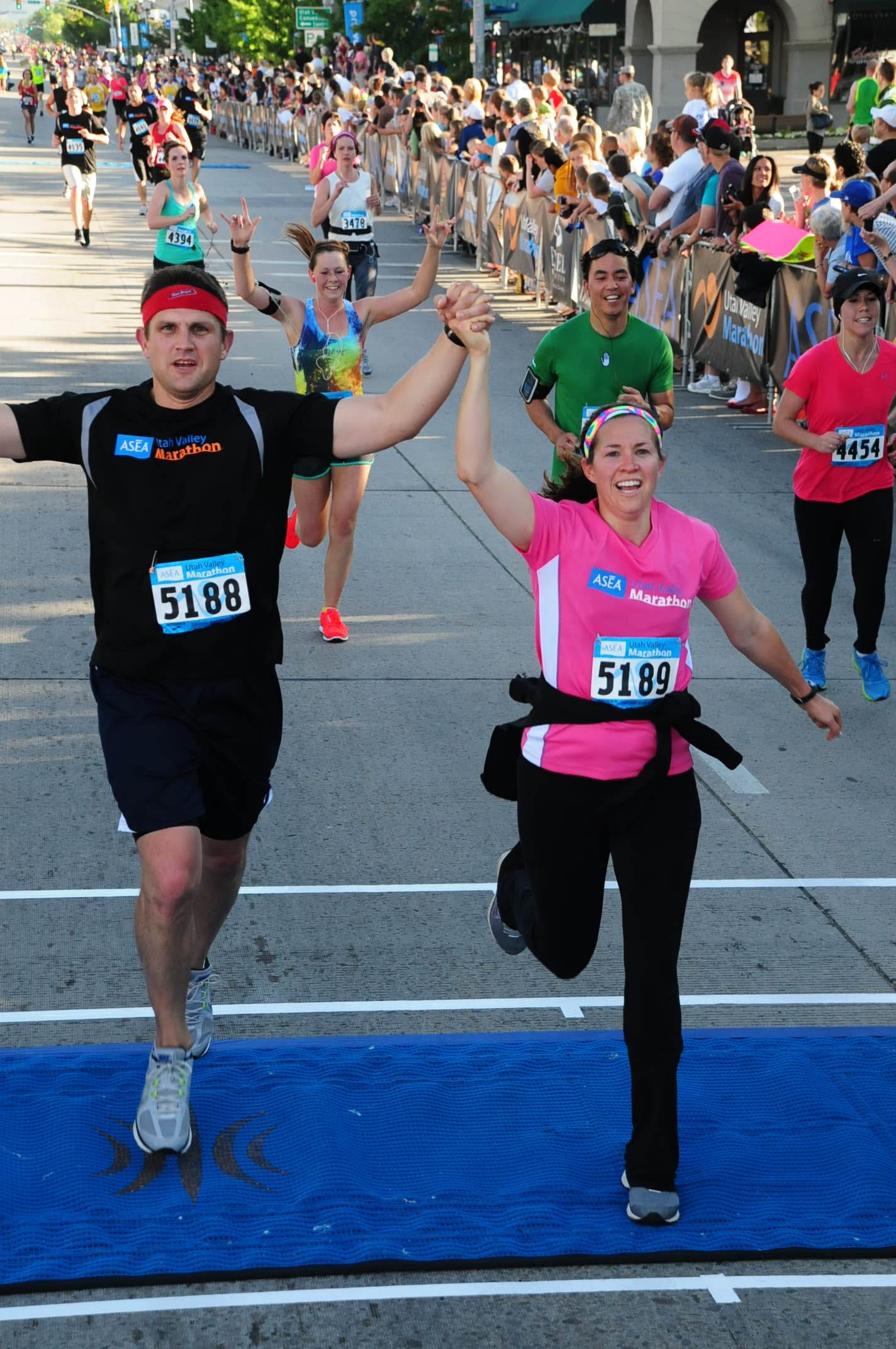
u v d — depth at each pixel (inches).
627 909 122.4
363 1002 158.7
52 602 282.0
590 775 122.5
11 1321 111.0
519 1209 124.6
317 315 258.4
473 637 273.4
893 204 378.9
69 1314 112.0
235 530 122.8
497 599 295.1
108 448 122.0
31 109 1454.2
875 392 227.6
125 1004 156.6
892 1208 127.6
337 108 776.9
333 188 454.6
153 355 120.3
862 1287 118.6
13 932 169.3
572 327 221.9
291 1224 121.3
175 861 120.4
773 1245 121.6
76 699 238.2
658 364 221.8
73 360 464.4
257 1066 142.6
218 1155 130.0
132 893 179.2
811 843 199.9
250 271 256.2
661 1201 122.7
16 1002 155.7
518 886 138.6
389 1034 152.9
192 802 122.0
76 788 206.8
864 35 1309.1
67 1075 140.1
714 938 174.9
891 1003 163.0
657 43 1293.1
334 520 259.0
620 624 121.4
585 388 222.1
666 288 491.8
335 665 258.4
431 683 251.3
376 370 482.3
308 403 123.6
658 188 487.2
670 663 122.8
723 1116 139.7
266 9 1836.9
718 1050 150.3
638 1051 122.3
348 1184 126.3
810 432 231.9
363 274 464.1
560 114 661.9
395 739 227.9
